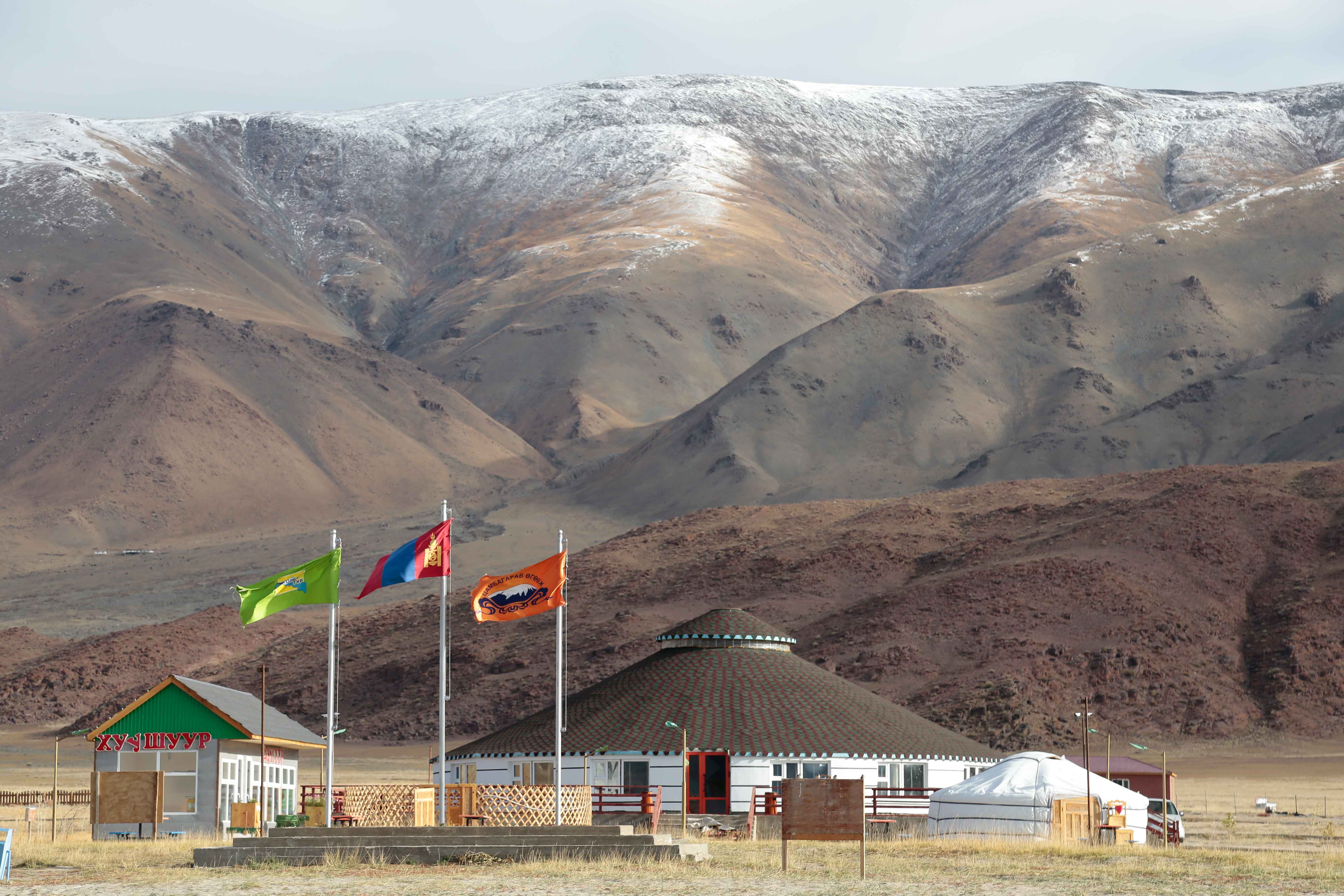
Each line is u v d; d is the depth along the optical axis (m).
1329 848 83.06
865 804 105.25
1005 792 92.81
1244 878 59.12
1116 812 91.00
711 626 119.69
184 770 93.75
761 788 106.44
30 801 123.25
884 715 115.00
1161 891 54.31
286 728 103.06
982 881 58.22
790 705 112.44
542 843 67.75
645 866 63.28
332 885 56.91
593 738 109.25
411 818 78.00
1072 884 57.19
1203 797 146.50
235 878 60.34
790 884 57.03
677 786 106.12
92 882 59.22
